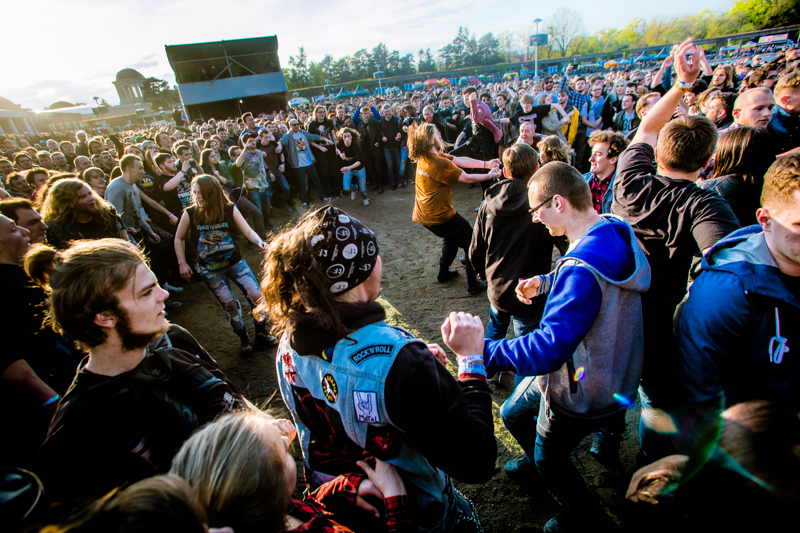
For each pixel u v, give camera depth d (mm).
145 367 1080
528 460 1945
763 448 570
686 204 1622
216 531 532
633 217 1827
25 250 1675
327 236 796
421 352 802
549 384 1385
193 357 1235
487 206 2275
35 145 17906
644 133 2240
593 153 2500
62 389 1801
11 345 1510
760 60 9836
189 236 2986
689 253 1683
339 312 817
